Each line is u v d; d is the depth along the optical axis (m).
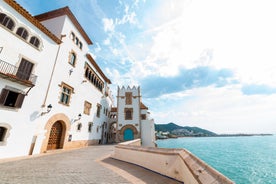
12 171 6.01
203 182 2.35
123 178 5.50
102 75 27.55
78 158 9.84
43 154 11.05
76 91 17.30
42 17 16.39
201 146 60.25
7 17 9.73
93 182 4.93
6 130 9.16
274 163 27.36
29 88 10.76
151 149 7.18
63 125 14.98
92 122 21.95
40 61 12.02
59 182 4.82
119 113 29.23
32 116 11.00
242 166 25.45
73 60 17.09
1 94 8.95
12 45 9.79
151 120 29.77
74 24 17.22
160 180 5.25
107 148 16.52
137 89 31.14
